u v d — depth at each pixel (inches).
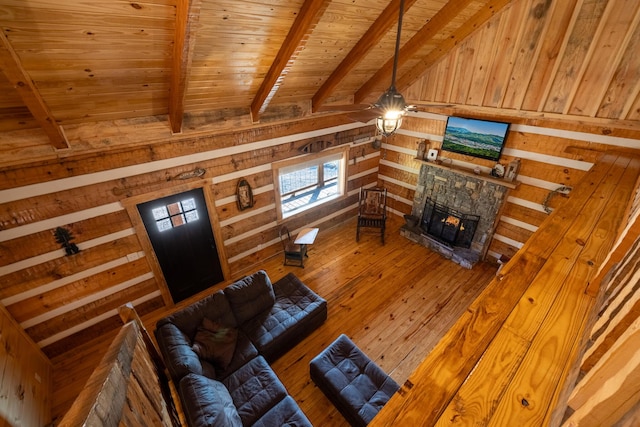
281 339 130.2
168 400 81.4
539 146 159.3
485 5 143.9
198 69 107.8
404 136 223.9
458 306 165.5
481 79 163.3
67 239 123.9
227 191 164.9
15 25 67.6
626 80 119.6
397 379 129.4
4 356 101.5
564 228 82.2
